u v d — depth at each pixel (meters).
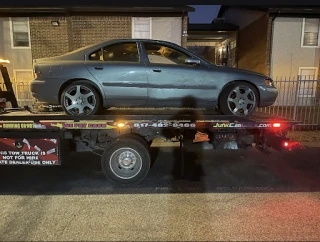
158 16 12.38
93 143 4.95
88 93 4.90
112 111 5.61
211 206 3.87
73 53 5.06
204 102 5.09
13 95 6.16
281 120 5.01
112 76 4.87
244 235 3.14
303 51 13.77
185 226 3.33
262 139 5.19
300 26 13.57
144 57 5.04
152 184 4.70
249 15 15.68
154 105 5.08
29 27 12.59
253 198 4.14
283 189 4.48
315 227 3.31
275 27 13.52
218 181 4.84
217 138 5.08
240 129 5.13
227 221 3.45
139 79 4.91
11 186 4.62
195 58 5.08
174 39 12.65
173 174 5.18
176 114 5.32
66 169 5.47
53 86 4.87
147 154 4.59
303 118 10.78
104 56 5.06
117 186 4.61
